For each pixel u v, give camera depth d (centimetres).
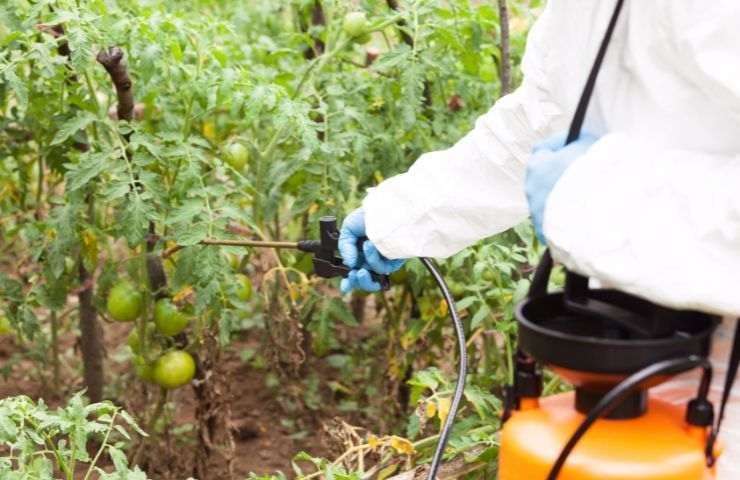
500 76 388
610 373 181
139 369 340
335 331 462
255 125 375
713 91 180
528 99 218
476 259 349
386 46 409
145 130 325
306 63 389
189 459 374
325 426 331
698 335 184
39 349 388
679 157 184
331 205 347
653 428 186
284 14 496
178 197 324
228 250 318
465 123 380
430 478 214
